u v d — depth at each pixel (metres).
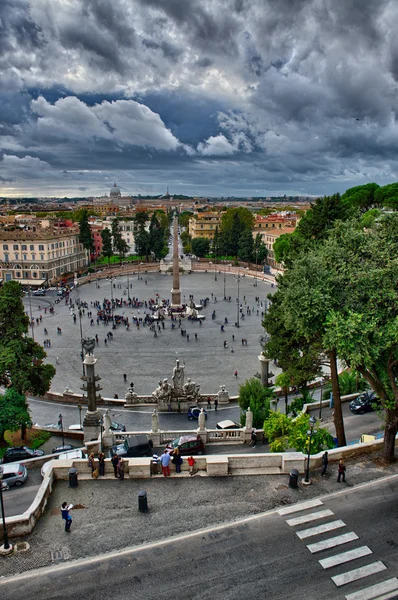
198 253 173.88
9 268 129.62
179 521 20.70
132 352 68.25
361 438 32.47
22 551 18.98
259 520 20.62
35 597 16.75
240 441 36.22
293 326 28.28
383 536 19.48
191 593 16.84
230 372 59.81
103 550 19.00
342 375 48.38
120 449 33.16
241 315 92.88
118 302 105.75
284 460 24.19
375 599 16.50
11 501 28.72
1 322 42.38
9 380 43.12
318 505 21.55
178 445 32.66
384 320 23.41
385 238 25.72
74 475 23.30
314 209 43.66
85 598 16.70
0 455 37.88
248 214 181.38
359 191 100.25
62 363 63.50
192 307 96.50
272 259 156.00
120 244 166.62
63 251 139.50
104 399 49.91
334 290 25.11
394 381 24.19
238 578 17.48
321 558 18.38
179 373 47.69
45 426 43.59
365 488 22.77
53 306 101.81
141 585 17.23
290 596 16.67
